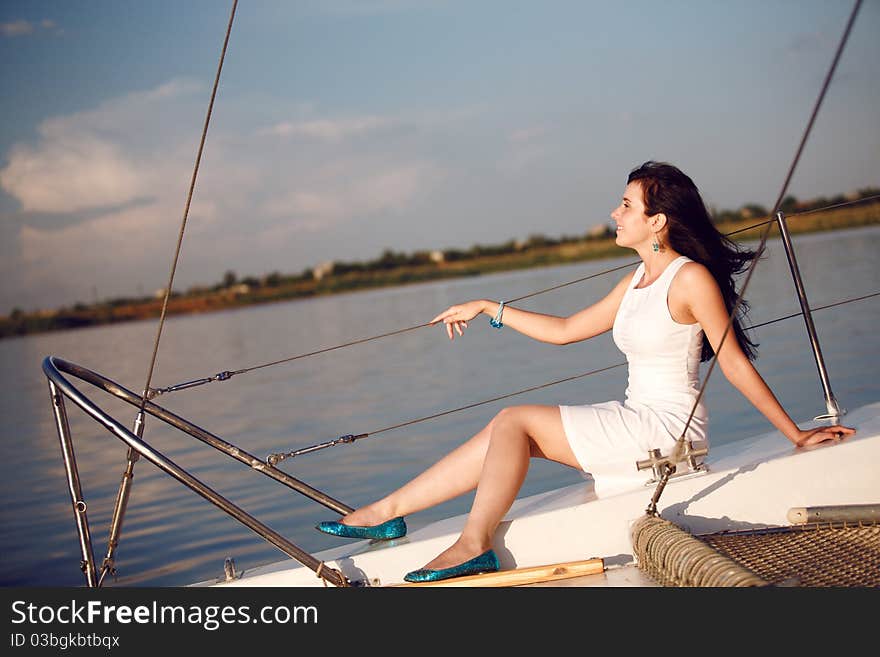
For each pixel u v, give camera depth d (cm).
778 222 292
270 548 461
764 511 258
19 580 450
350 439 278
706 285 265
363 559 256
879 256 1897
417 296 3475
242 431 848
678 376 274
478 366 1138
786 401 650
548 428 265
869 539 233
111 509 590
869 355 797
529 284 3042
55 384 249
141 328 4138
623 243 287
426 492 270
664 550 221
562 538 256
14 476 760
